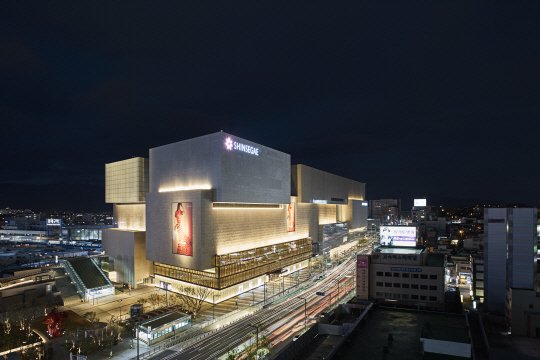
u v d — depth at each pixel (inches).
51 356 2699.3
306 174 6919.3
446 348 1573.6
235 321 3548.2
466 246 7180.1
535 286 3476.9
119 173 5792.3
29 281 4200.3
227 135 4375.0
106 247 5521.7
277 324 3432.6
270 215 5580.7
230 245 4589.1
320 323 2844.5
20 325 3312.0
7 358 2364.7
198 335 3171.8
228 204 4591.5
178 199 4416.8
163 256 4616.1
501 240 3607.3
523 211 3523.6
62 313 3184.1
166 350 2842.0
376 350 1704.0
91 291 4266.7
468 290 4837.6
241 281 4645.7
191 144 4628.4
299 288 5004.9
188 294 4411.9
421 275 3659.0
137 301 4207.7
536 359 2436.0
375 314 2297.0
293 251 6200.8
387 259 3855.8
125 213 5792.3
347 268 6643.7
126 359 2679.6
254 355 2511.1
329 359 1577.3
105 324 3341.5
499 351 2564.0
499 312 3535.9
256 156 5027.1
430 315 2274.9
